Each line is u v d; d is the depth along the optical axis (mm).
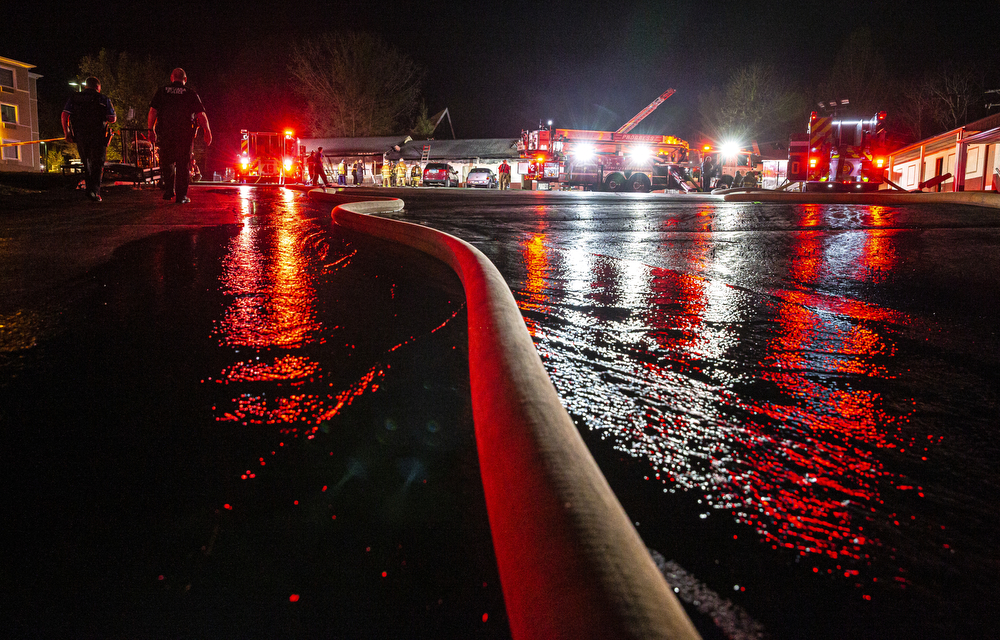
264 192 13094
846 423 1613
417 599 941
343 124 56281
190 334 2254
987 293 3346
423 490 1221
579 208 8562
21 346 2094
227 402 1633
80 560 1021
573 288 3270
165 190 8484
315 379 1800
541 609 604
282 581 978
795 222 6668
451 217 6973
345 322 2418
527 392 1004
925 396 1818
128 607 923
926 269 4031
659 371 1971
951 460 1425
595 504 715
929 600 954
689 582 974
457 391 1712
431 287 3033
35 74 44625
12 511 1146
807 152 16375
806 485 1293
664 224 6469
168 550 1048
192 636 870
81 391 1703
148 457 1347
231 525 1112
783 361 2107
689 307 2900
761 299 3111
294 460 1336
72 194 9961
